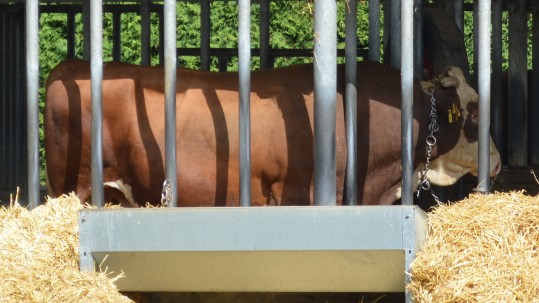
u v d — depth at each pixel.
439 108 9.69
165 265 7.66
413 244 7.21
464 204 7.79
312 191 9.16
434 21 10.89
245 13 8.23
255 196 9.30
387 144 9.36
